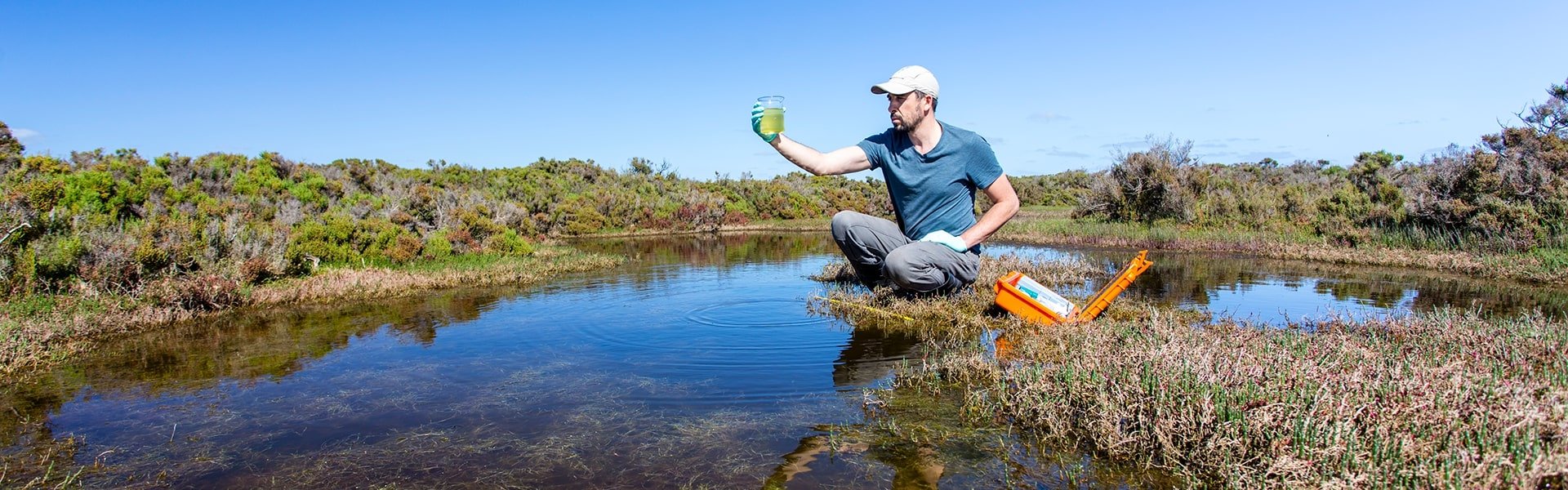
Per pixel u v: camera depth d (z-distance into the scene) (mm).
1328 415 3184
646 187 35719
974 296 7164
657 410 4207
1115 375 4035
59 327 6418
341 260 11586
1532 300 8023
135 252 8781
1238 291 8922
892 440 3727
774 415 4113
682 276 10969
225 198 17000
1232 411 3369
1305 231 15945
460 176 31641
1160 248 15914
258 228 11148
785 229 28344
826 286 9469
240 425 4043
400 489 3221
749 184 38750
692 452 3600
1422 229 13633
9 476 3406
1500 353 4539
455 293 9273
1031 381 4266
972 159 5930
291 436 3867
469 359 5504
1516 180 12773
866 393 4438
